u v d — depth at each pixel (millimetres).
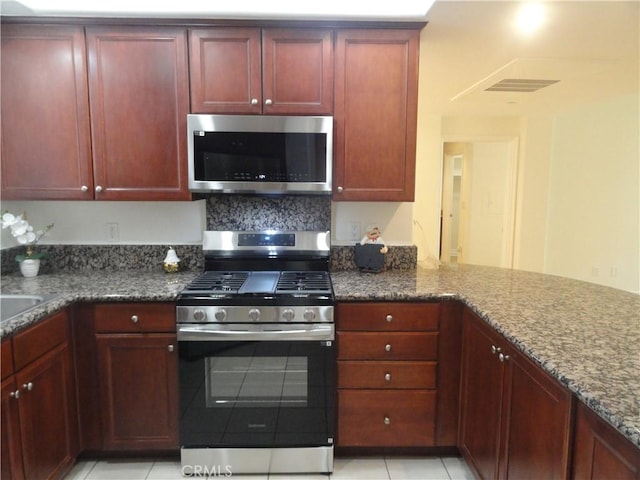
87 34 2098
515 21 2062
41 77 2115
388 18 2064
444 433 2078
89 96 2127
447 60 2645
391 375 2025
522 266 5020
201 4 2027
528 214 4941
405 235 2559
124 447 2027
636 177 4461
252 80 2121
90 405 1998
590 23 2062
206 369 1948
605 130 4570
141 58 2113
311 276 2285
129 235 2510
